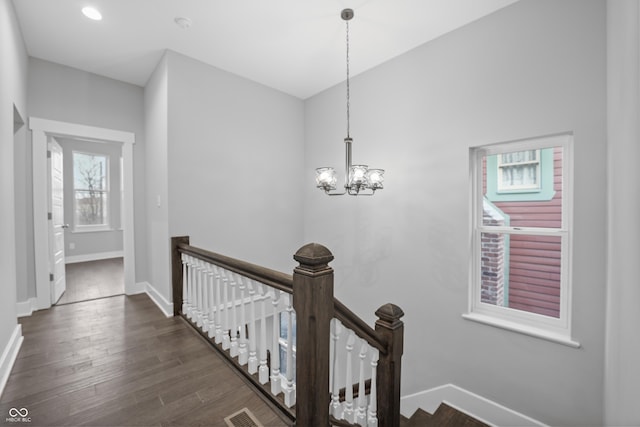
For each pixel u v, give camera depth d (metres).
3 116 1.85
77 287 3.80
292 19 2.36
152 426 1.41
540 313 2.13
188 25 2.44
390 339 1.48
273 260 3.68
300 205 3.98
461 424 2.16
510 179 2.28
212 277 2.22
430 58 2.61
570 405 1.88
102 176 5.94
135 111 3.58
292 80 3.45
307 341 1.16
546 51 1.96
